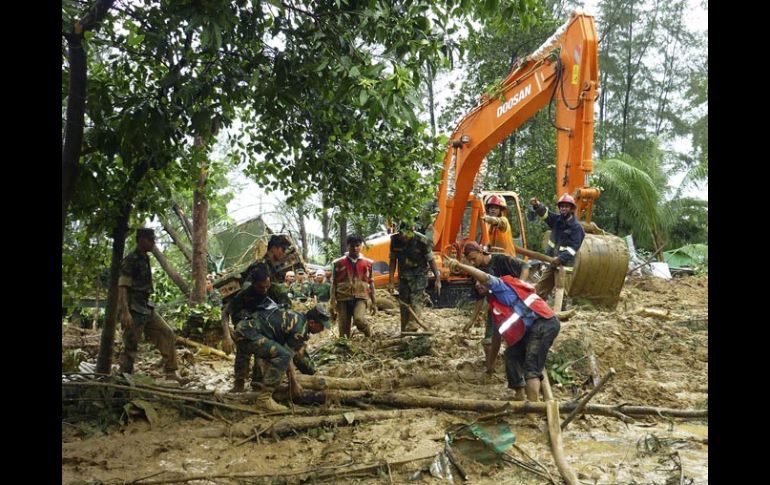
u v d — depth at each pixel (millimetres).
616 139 34656
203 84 5898
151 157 6559
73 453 4680
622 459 4723
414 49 5008
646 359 7758
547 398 5906
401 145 6715
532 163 22656
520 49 20812
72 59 5434
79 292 7340
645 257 23047
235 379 6469
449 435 4746
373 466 4418
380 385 6617
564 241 8172
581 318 8812
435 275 9602
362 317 9398
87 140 6238
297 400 6016
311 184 7203
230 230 18109
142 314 6977
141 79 6602
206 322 9617
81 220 7160
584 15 9422
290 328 6051
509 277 5918
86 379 6281
